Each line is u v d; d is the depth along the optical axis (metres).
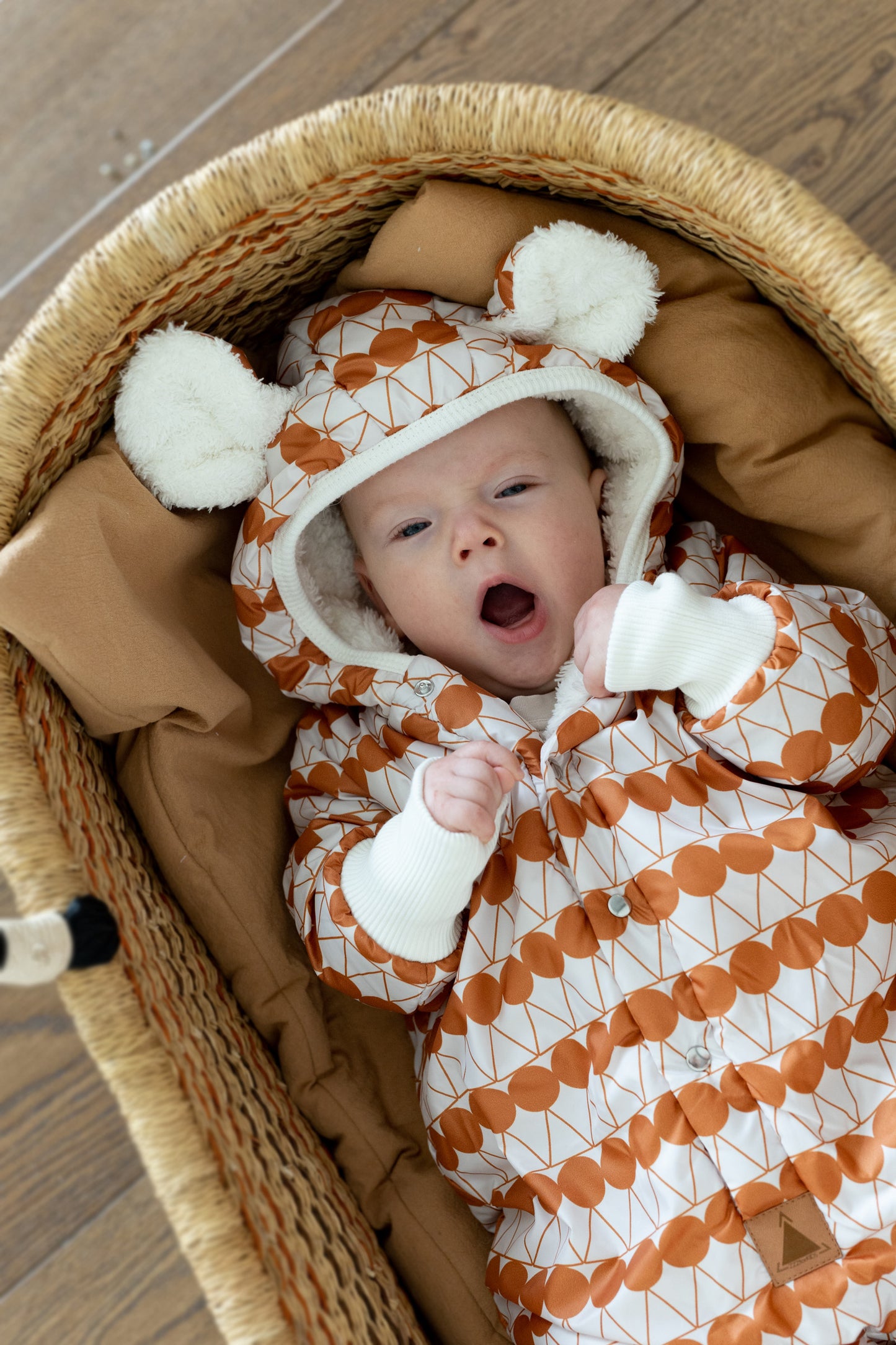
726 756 0.97
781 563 1.22
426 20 1.46
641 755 0.98
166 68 1.48
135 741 1.06
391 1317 0.93
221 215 0.97
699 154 0.95
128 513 0.98
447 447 1.04
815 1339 0.85
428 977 0.95
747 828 0.94
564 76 1.45
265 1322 0.72
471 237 1.00
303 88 1.47
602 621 0.98
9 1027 1.35
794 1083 0.88
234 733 1.11
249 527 1.06
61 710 1.02
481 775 0.91
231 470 1.01
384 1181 1.05
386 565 1.07
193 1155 0.77
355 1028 1.11
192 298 1.04
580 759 1.01
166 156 1.48
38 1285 1.29
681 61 1.44
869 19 1.42
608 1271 0.90
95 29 1.49
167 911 1.03
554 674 1.09
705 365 1.05
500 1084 0.93
